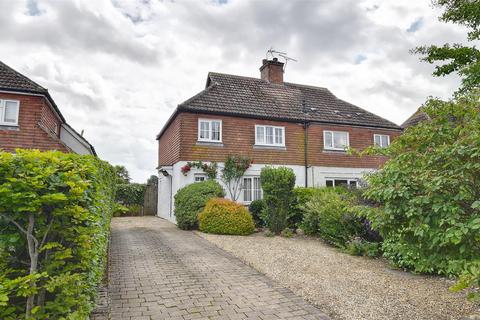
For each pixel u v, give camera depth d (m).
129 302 4.50
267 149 15.43
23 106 12.04
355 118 17.84
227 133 14.80
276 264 6.70
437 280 5.59
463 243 2.85
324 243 9.21
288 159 15.77
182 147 13.95
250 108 15.61
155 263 6.81
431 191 3.00
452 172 2.96
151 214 20.98
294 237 10.29
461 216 2.94
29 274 2.58
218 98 15.43
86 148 15.93
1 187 2.37
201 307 4.32
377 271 6.21
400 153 3.54
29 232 2.57
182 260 7.08
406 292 4.95
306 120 16.27
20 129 11.84
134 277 5.75
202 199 12.09
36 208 2.52
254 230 11.58
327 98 19.11
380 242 7.58
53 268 2.81
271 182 10.84
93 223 3.44
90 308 3.31
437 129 3.22
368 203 7.88
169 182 16.86
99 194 3.83
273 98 17.17
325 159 16.53
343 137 17.22
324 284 5.35
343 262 6.95
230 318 3.97
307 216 10.20
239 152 14.86
